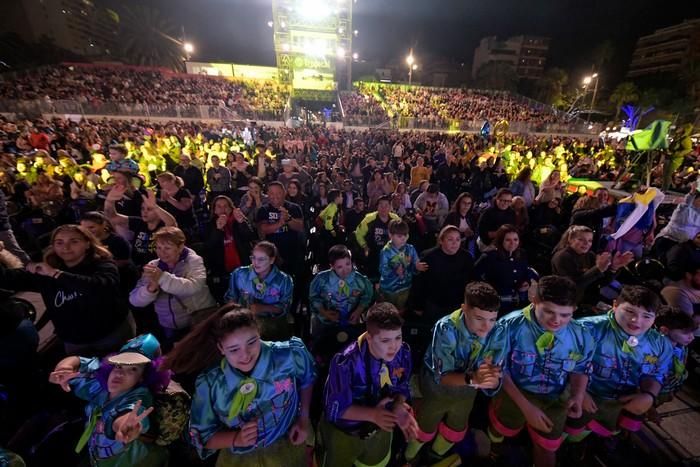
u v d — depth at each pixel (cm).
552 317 207
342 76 4662
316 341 301
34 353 266
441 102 3909
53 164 724
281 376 187
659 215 611
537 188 882
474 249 518
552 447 229
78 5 6362
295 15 4034
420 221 536
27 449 221
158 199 491
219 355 197
